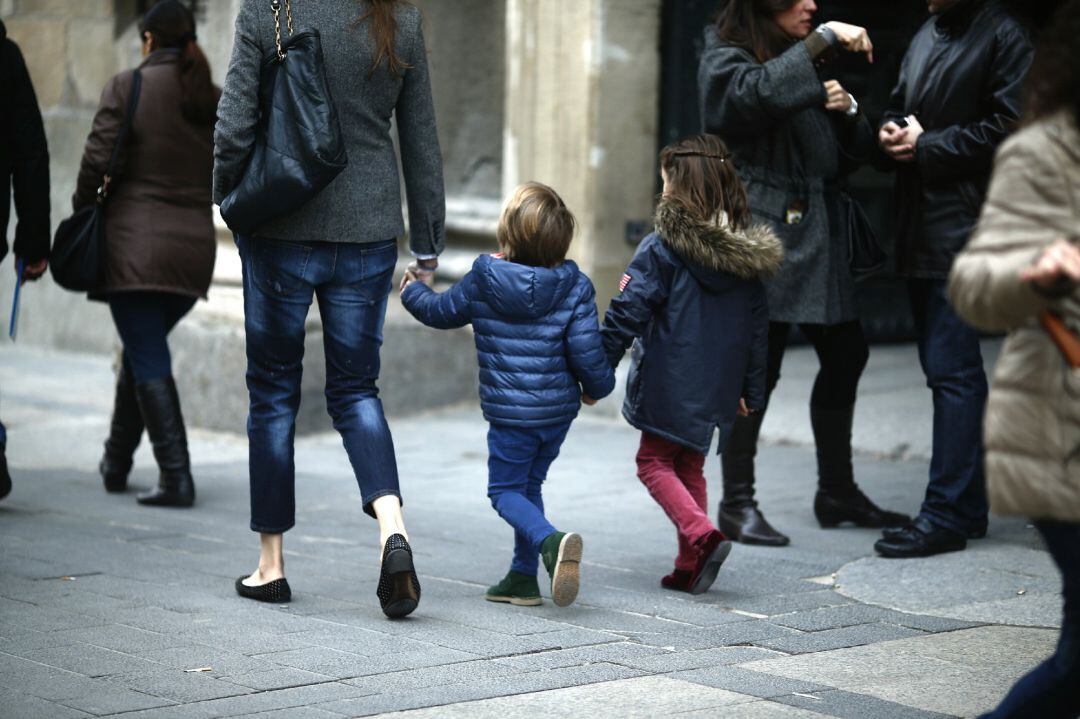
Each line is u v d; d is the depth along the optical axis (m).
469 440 27.98
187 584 17.02
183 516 21.38
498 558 18.64
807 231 19.08
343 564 18.28
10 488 20.55
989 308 8.88
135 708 12.33
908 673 13.62
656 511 21.66
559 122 29.88
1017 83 17.61
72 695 12.69
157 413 21.92
